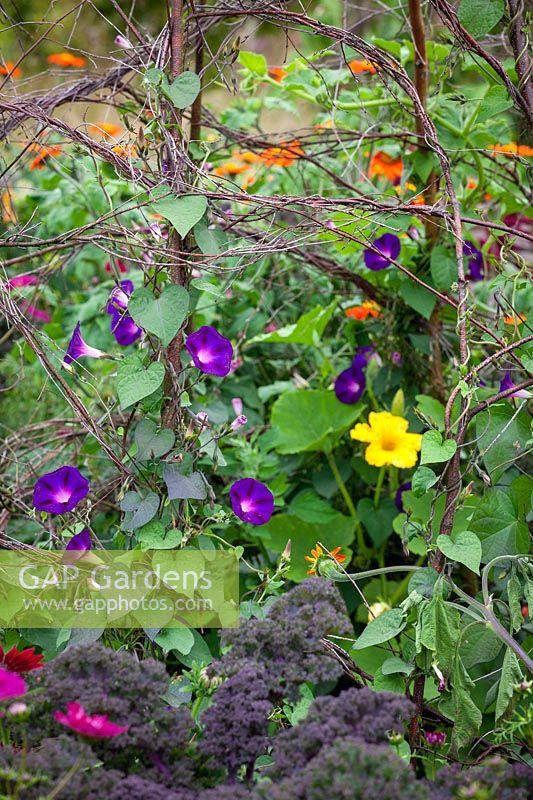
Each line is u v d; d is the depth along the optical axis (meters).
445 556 2.03
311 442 2.50
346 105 2.42
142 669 1.88
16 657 1.88
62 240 2.09
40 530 2.32
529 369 2.05
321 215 2.44
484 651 2.00
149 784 1.78
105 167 2.67
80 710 1.77
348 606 2.43
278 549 2.41
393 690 2.00
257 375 2.72
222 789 1.77
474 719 1.95
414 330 2.53
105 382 2.69
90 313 2.69
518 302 2.55
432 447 1.98
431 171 2.40
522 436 2.10
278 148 2.50
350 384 2.53
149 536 2.06
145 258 2.32
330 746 1.78
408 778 1.74
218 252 2.10
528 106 2.19
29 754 1.78
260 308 2.66
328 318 2.55
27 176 3.14
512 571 2.01
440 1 2.13
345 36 2.17
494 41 2.48
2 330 2.95
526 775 1.83
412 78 2.41
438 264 2.37
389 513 2.47
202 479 2.09
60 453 2.42
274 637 1.90
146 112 2.27
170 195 2.04
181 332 2.14
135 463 2.08
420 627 1.96
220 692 1.87
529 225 2.83
